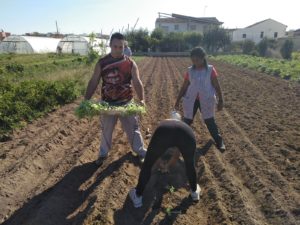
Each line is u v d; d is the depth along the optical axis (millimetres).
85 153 3389
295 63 13109
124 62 2848
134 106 2846
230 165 3182
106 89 2896
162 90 7168
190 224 2258
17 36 21656
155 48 26719
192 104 3355
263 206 2449
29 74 8688
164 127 2322
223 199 2541
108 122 3010
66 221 2299
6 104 4391
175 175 2920
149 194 2619
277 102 6023
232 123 4465
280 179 2820
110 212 2348
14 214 2391
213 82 3340
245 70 12250
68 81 6273
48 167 3188
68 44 22250
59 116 4781
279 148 3584
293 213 2342
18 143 3645
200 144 3686
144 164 2383
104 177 2863
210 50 28156
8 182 2734
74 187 2748
